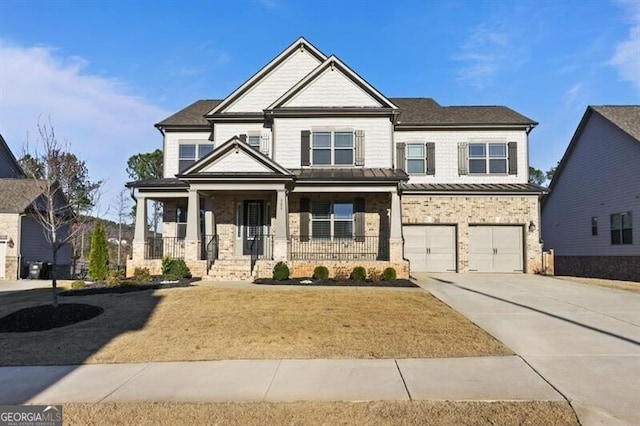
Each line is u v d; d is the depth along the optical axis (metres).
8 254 24.22
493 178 22.45
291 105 20.52
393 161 20.75
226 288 14.59
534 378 6.48
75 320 10.37
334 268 17.69
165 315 10.80
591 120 25.17
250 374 6.81
